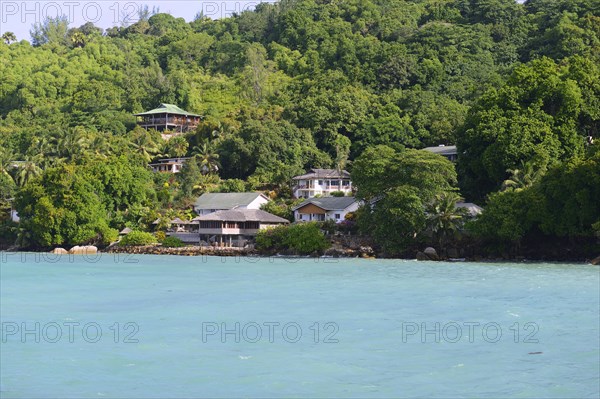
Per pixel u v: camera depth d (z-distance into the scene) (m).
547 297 55.72
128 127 193.00
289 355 37.78
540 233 99.00
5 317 51.16
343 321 46.84
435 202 102.62
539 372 33.62
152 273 84.31
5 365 36.44
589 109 111.75
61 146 161.00
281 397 30.50
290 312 50.88
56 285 72.25
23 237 132.00
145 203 139.75
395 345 39.62
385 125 158.25
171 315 51.09
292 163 152.50
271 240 115.06
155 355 38.31
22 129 190.75
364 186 105.69
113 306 56.44
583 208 89.12
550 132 108.19
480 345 39.25
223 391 31.53
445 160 104.00
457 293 59.12
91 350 39.78
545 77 117.25
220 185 147.25
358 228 112.44
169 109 192.75
